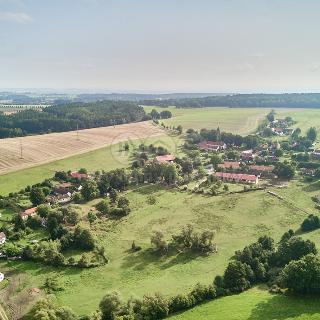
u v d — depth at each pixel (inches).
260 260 4606.3
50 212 6161.4
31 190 7263.8
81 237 5378.9
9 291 4220.0
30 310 3718.0
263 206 6742.1
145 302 3767.2
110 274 4719.5
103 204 6619.1
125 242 5561.0
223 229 5890.8
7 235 5634.8
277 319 3508.9
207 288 4037.9
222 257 5044.3
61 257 4948.3
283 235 5442.9
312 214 6067.9
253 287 4242.1
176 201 7086.6
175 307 3831.2
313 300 3841.0
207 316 3659.0
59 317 3560.5
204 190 7618.1
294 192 7440.9
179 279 4534.9
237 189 7657.5
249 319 3531.0
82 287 4426.7
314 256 4045.3
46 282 4480.8
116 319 3602.4
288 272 4023.1
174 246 5388.8
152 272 4734.3
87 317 3693.4
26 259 5059.1
